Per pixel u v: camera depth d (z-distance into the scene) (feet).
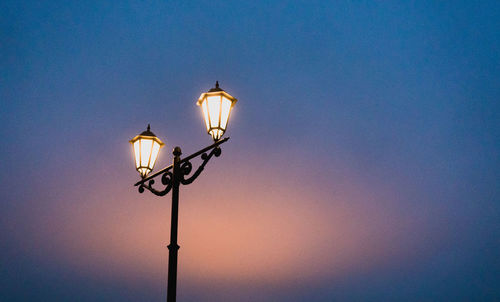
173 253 13.43
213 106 14.30
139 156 16.66
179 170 15.11
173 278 12.98
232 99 14.73
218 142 14.11
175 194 14.67
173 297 12.69
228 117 14.49
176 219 14.16
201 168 14.20
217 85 15.17
